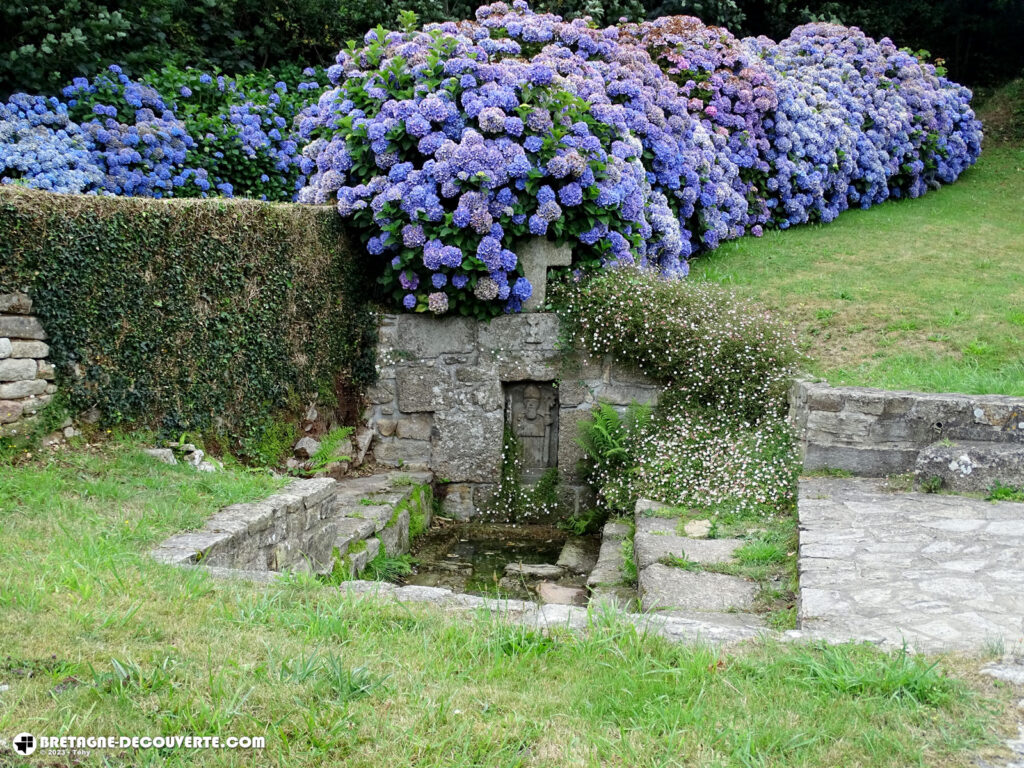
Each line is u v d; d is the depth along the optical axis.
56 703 2.49
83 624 2.96
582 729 2.60
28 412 4.56
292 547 4.80
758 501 5.71
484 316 7.11
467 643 3.08
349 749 2.45
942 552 4.17
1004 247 9.73
